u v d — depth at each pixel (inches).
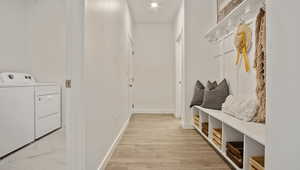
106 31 89.0
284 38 37.0
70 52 59.2
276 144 39.1
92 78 67.8
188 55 149.8
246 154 66.0
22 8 156.1
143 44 235.6
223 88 121.2
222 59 136.3
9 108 100.6
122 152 101.0
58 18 159.2
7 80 132.7
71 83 59.2
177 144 114.0
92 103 67.7
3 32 142.6
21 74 147.6
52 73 159.9
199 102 137.4
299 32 32.9
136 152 101.0
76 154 59.0
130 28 196.9
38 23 159.5
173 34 229.0
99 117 76.8
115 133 110.5
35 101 124.0
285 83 36.6
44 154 99.3
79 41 59.1
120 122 129.4
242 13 105.0
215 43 148.3
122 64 140.9
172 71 235.3
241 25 103.7
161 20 226.8
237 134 85.3
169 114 227.0
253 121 78.7
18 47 153.5
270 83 41.4
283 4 37.3
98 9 75.3
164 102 235.9
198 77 149.5
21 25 155.5
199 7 150.4
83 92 59.6
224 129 85.4
